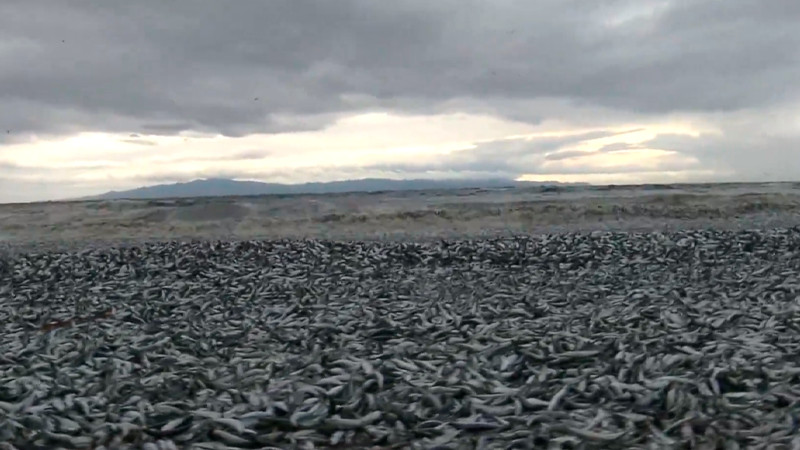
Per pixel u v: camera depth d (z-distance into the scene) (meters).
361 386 9.37
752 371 9.43
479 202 37.09
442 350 11.65
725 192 40.03
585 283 18.44
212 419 8.12
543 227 29.92
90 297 18.20
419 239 26.53
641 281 18.39
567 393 8.88
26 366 11.62
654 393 8.59
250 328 14.23
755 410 8.16
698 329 12.38
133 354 12.16
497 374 10.09
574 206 34.22
